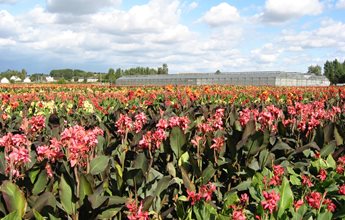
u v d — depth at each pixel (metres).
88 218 3.29
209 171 4.23
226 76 77.56
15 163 3.58
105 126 6.40
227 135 4.95
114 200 3.32
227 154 4.93
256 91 26.08
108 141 5.37
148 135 4.51
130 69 154.12
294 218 3.67
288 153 5.26
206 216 3.57
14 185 3.02
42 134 6.41
